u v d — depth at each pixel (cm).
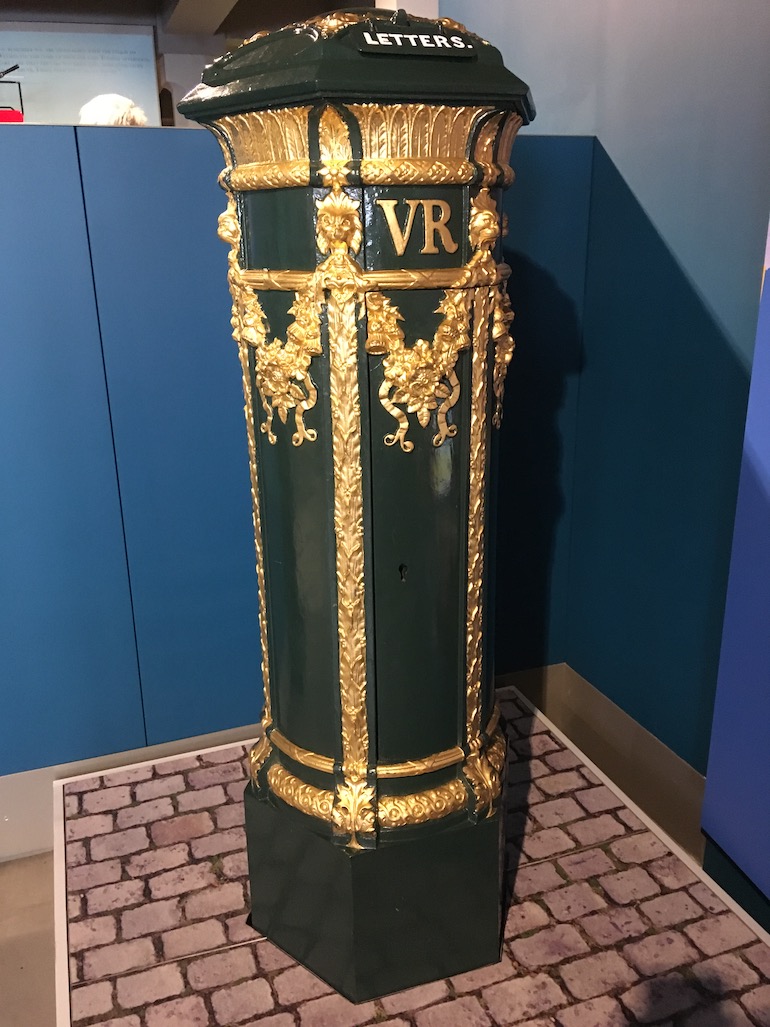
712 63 205
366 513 158
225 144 159
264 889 194
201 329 232
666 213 229
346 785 175
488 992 183
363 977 180
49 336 221
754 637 203
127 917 203
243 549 255
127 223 219
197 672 263
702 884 210
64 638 247
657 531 251
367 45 138
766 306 186
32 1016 215
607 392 266
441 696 177
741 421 213
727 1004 178
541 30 272
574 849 221
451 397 159
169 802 241
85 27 304
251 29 322
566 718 314
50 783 260
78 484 235
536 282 263
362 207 145
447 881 180
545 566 296
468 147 148
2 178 207
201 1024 176
